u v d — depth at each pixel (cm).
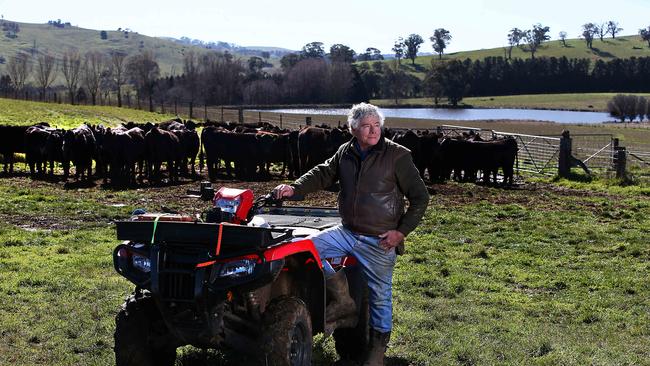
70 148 2341
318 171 604
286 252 525
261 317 540
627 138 5653
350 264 631
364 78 16250
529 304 926
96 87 11012
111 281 967
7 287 920
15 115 4953
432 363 665
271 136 2630
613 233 1483
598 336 788
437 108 14525
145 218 543
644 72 19088
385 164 568
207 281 503
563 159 2614
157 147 2370
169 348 582
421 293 973
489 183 2483
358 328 658
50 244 1265
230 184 2347
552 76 19388
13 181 2320
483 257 1236
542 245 1352
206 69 13762
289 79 14088
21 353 671
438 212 1728
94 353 676
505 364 666
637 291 1004
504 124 8275
